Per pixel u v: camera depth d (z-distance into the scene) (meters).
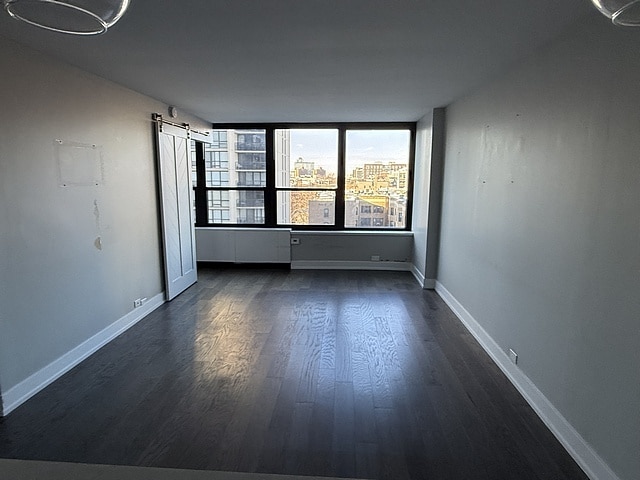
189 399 2.56
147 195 4.11
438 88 3.66
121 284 3.65
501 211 3.05
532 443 2.17
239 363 3.07
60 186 2.83
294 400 2.56
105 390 2.66
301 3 1.89
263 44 2.48
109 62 2.86
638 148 1.65
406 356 3.22
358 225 6.30
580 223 2.04
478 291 3.56
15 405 2.46
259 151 6.24
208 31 2.26
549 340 2.34
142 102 3.96
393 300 4.71
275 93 3.92
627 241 1.71
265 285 5.34
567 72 2.17
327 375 2.89
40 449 2.08
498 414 2.44
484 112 3.44
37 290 2.63
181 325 3.85
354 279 5.68
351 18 2.07
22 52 2.47
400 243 6.18
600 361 1.88
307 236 6.23
